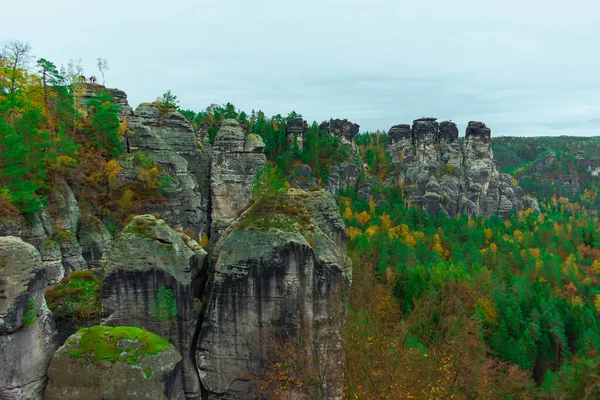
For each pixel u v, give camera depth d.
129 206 60.09
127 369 22.31
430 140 173.25
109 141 65.44
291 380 25.55
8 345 21.61
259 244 26.34
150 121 78.50
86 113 71.19
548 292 78.62
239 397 26.05
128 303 26.50
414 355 37.47
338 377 27.02
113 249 26.94
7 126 40.44
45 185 47.44
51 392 22.66
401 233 121.69
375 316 47.66
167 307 26.38
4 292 21.31
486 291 73.94
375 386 28.88
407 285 73.88
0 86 54.44
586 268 102.81
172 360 23.86
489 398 37.47
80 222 51.97
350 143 181.50
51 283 42.72
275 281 26.05
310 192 34.47
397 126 184.38
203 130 121.94
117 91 80.94
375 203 154.00
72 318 26.64
